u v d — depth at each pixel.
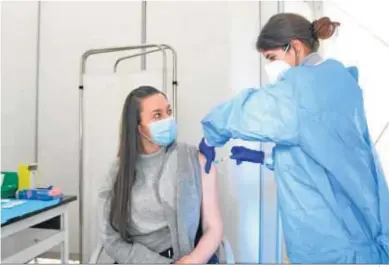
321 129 0.79
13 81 1.92
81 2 2.00
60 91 2.05
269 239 1.47
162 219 1.03
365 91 1.15
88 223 1.60
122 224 1.02
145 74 1.61
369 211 0.79
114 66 1.78
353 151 0.81
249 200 1.57
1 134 1.85
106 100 1.62
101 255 1.05
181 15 1.86
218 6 1.80
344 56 1.17
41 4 2.05
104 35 1.99
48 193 1.45
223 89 1.78
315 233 0.80
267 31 0.96
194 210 1.02
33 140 2.07
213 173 1.07
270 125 0.82
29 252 1.27
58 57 2.05
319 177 0.80
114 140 1.60
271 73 0.95
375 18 1.17
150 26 1.91
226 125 0.88
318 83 0.81
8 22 1.88
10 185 1.51
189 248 1.00
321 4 1.28
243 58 1.64
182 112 1.83
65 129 2.05
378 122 1.14
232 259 1.05
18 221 1.18
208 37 1.81
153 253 0.99
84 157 1.63
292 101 0.81
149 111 1.07
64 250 1.49
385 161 1.12
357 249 0.79
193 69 1.83
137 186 1.05
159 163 1.07
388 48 1.15
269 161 1.09
